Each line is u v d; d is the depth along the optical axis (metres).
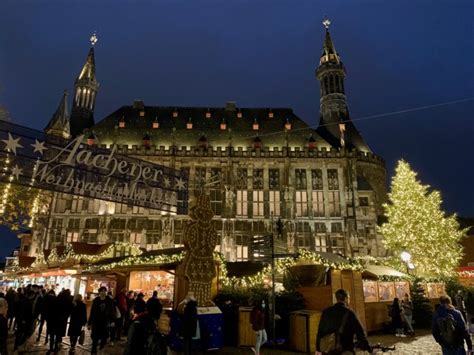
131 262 18.73
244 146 58.94
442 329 8.00
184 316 11.05
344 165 55.19
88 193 11.51
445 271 35.25
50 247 49.81
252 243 15.40
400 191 38.34
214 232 15.59
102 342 12.34
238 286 17.73
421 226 36.25
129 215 51.16
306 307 16.83
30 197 18.78
